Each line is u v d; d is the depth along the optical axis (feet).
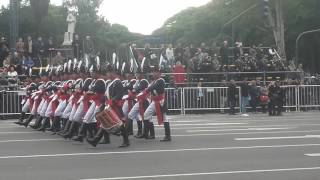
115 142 45.98
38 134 52.75
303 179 29.55
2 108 76.79
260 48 101.14
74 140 45.83
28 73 79.66
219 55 92.73
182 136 50.47
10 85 77.56
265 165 34.01
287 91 91.09
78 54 93.81
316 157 37.17
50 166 33.86
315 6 171.73
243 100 85.71
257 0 164.86
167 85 86.12
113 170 32.37
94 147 42.70
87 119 44.37
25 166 33.88
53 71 55.42
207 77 89.10
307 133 52.60
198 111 86.63
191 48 94.43
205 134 52.08
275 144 44.09
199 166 33.68
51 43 94.58
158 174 31.04
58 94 52.42
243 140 46.93
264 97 85.76
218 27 210.79
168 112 85.15
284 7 161.89
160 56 88.79
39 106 55.11
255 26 173.17
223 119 73.67
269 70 93.91
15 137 50.11
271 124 63.87
